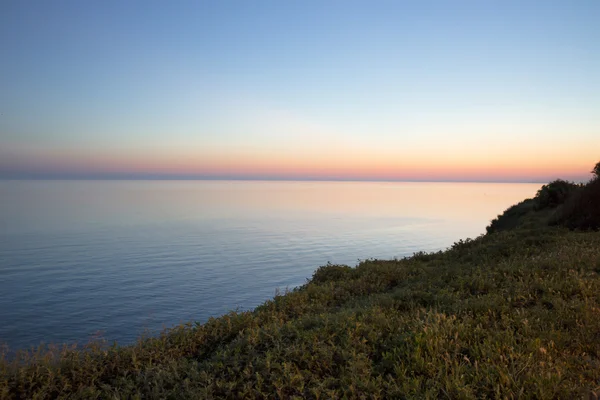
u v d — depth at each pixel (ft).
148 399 17.38
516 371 16.55
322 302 36.88
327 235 558.56
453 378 16.33
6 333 138.21
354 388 16.40
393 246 436.35
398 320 24.56
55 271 273.13
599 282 28.78
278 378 17.63
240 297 197.47
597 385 15.72
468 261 52.70
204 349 24.99
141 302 186.80
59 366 20.53
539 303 26.27
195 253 375.04
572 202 73.72
